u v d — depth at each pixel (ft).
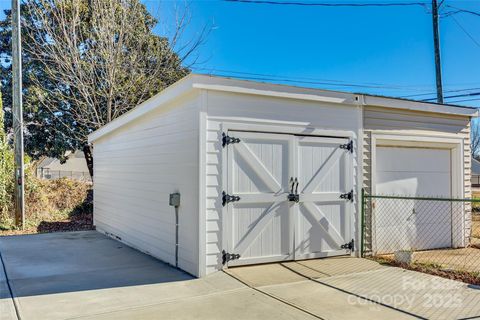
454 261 20.36
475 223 36.68
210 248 17.06
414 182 23.47
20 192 33.63
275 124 18.66
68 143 55.42
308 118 19.57
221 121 17.44
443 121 24.20
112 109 42.80
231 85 17.43
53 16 41.29
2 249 24.22
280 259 18.65
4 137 35.96
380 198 21.17
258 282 15.76
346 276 16.76
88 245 25.95
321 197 19.81
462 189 24.70
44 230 33.71
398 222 22.66
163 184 20.95
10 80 56.70
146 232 23.15
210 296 14.15
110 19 40.86
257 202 18.16
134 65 42.19
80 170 115.03
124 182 27.48
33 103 49.55
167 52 45.47
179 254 18.74
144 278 16.78
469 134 25.35
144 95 44.50
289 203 18.95
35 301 13.69
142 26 44.55
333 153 20.30
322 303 13.34
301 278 16.37
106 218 31.37
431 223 23.90
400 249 22.54
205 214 16.97
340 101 20.29
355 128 21.04
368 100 21.22
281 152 18.86
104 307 13.02
